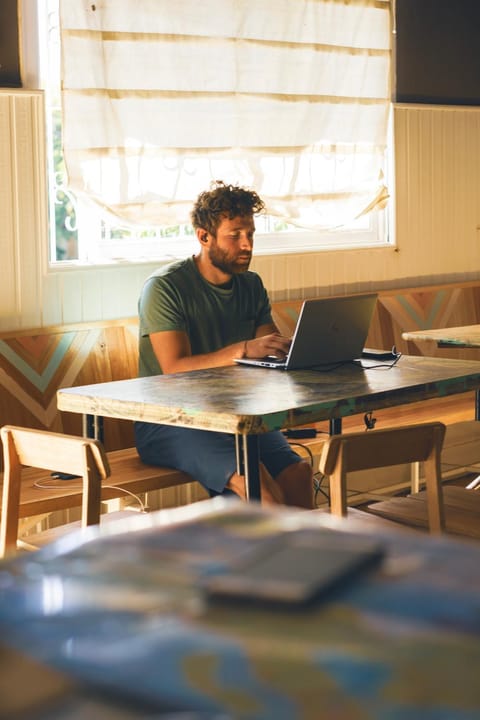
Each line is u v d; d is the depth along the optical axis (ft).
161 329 11.68
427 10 18.70
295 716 1.88
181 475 11.13
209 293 12.12
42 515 11.24
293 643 2.17
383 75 17.61
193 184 15.15
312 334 10.74
